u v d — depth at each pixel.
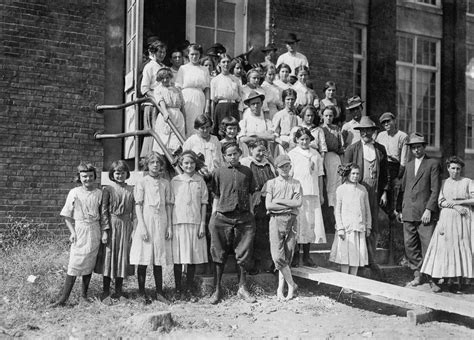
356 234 7.75
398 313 6.95
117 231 6.67
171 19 10.84
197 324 6.02
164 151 7.56
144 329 5.70
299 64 10.47
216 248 6.98
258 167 7.61
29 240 8.75
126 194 6.74
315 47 11.51
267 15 11.14
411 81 13.82
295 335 5.84
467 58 14.52
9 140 8.78
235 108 8.67
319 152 8.48
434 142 14.07
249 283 7.36
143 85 8.48
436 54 14.16
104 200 6.66
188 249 6.88
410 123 13.75
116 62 9.63
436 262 7.70
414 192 8.18
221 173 7.02
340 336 5.85
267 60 10.29
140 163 8.44
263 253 7.59
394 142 9.27
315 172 7.83
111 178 6.83
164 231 6.83
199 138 7.64
